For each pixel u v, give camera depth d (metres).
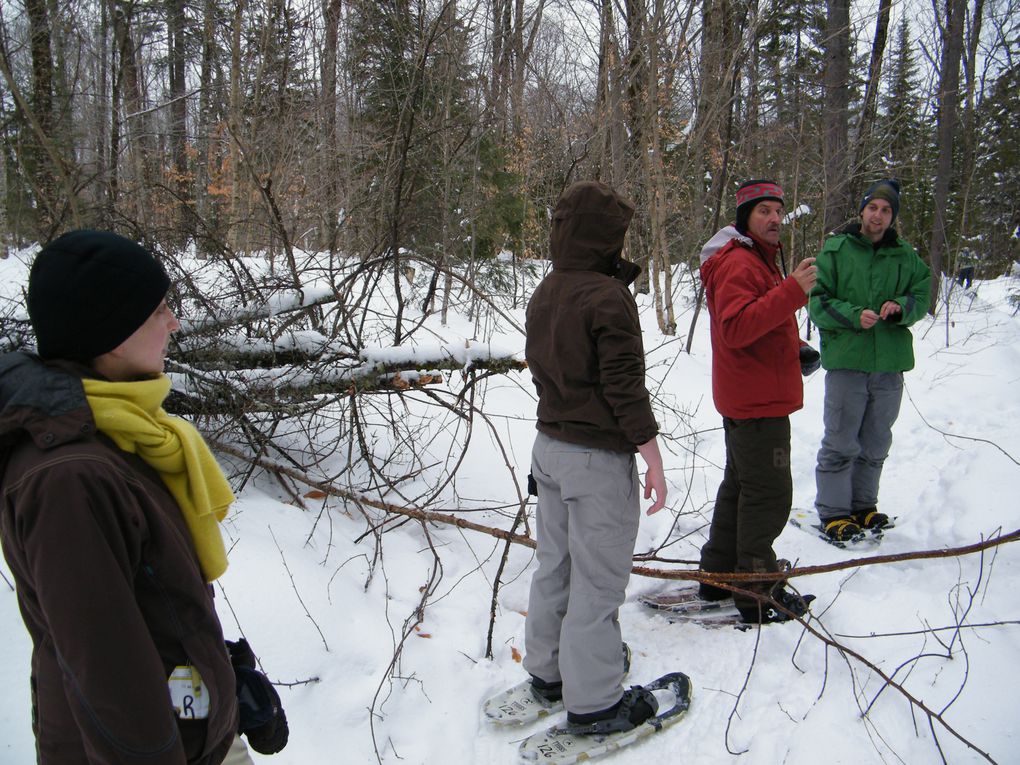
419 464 4.38
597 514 2.28
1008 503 3.83
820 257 3.93
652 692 2.54
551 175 8.20
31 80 5.88
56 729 1.16
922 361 7.57
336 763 2.16
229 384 3.52
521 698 2.51
